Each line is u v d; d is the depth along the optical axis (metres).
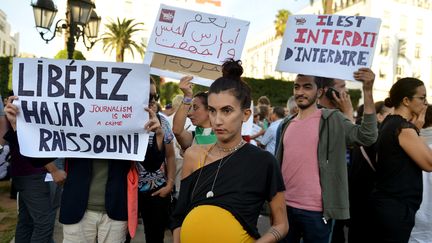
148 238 3.79
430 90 45.44
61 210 2.73
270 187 2.08
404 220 2.96
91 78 2.73
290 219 3.08
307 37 3.26
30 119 2.76
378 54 42.44
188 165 2.21
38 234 3.68
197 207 2.04
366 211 3.17
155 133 2.89
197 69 3.54
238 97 2.07
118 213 2.71
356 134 2.90
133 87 2.73
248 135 4.47
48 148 2.76
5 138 3.29
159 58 3.56
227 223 1.96
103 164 2.80
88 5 7.18
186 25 3.54
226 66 2.64
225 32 3.51
